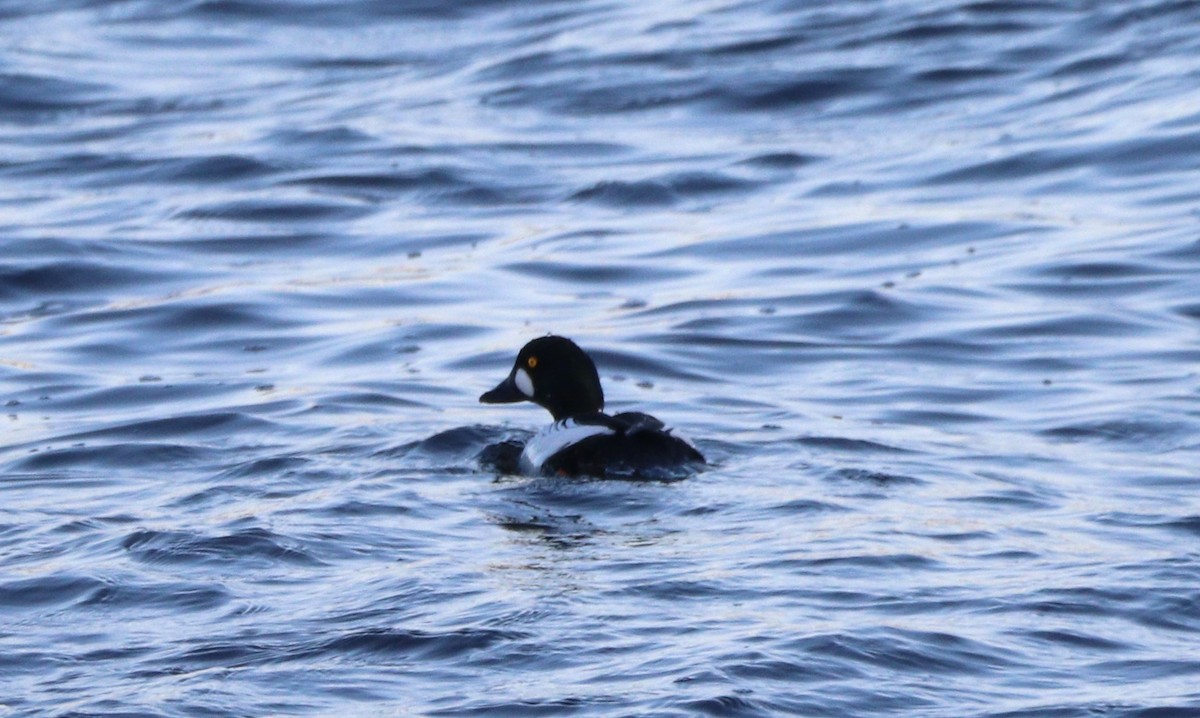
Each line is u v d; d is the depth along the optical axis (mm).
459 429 15930
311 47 37406
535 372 16578
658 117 30750
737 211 25609
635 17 37594
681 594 10625
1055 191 25406
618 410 17297
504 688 9023
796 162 27781
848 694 8875
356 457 15234
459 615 10227
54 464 15359
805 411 17094
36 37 38531
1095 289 21172
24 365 19719
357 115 31781
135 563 11578
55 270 23531
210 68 36156
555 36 36625
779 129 29703
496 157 28891
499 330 20609
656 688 8922
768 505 13133
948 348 19391
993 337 19688
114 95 34125
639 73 33188
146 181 28344
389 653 9617
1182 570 11055
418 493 13719
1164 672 9266
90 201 27281
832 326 20391
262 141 30281
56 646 9906
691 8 37844
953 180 26281
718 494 13547
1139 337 19406
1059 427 16203
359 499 13453
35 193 27859
